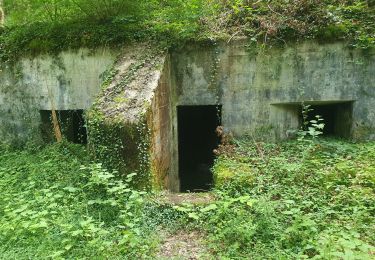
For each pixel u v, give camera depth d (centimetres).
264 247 475
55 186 637
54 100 924
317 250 432
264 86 829
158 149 711
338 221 522
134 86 707
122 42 852
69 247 472
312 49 798
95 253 475
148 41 845
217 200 599
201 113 1184
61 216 570
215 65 830
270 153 771
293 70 813
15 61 931
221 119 858
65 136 962
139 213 554
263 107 840
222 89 841
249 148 805
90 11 912
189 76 843
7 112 969
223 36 818
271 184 627
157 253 492
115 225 549
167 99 811
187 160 1180
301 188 609
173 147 866
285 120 855
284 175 654
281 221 524
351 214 539
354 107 817
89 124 645
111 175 574
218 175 668
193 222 558
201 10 866
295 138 861
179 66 841
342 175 635
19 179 750
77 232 478
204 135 1190
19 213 597
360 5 820
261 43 809
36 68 921
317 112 951
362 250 386
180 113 1177
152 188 625
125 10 895
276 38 802
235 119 850
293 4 823
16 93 951
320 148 768
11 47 929
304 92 817
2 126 980
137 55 812
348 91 809
